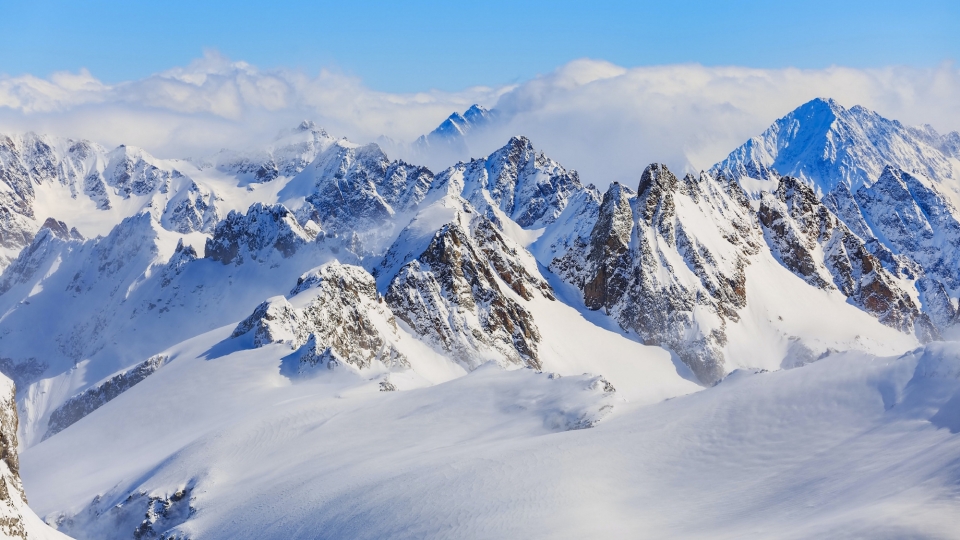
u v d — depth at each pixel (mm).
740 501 65312
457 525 68750
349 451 98375
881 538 50188
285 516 82000
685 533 61438
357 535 72688
